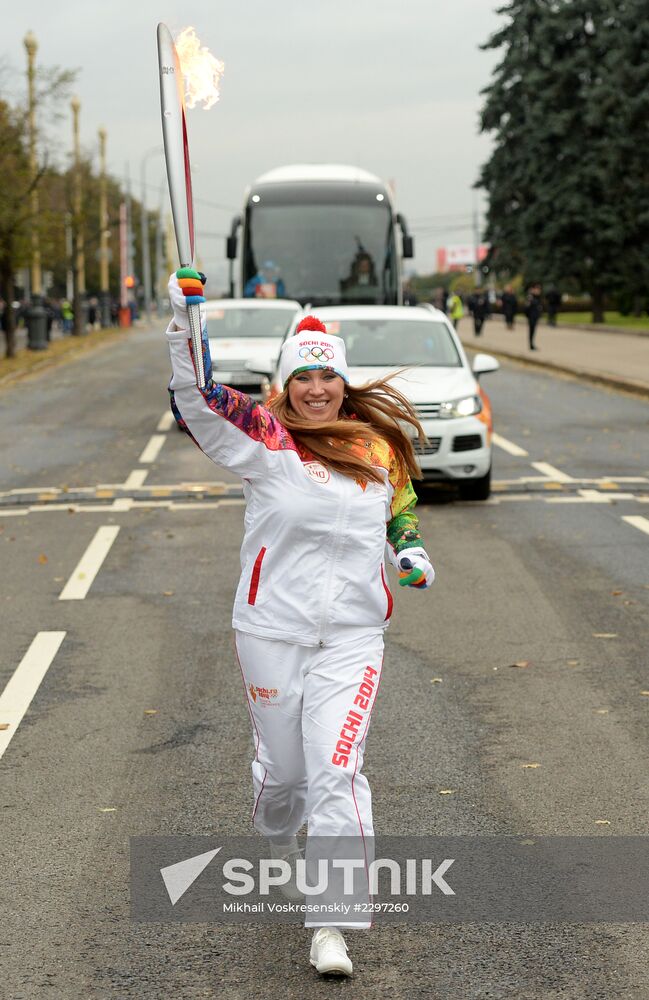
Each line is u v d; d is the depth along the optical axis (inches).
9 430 792.3
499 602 351.9
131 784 221.3
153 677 286.7
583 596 357.4
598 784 218.4
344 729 155.6
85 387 1103.6
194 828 201.9
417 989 151.6
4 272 1439.5
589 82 2348.7
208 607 351.6
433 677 283.3
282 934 166.7
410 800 212.4
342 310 593.6
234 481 574.9
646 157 2261.3
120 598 362.3
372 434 159.9
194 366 148.4
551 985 151.9
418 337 570.3
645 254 2305.6
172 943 164.4
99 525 473.1
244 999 149.9
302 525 155.8
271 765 164.4
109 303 2866.6
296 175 1079.0
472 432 510.9
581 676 282.7
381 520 159.5
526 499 523.8
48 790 219.0
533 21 2455.7
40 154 1391.5
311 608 156.8
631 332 1955.0
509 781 220.4
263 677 159.3
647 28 2229.3
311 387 159.6
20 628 330.3
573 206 2290.8
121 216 2987.2
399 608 346.9
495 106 2615.7
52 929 168.4
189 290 146.8
